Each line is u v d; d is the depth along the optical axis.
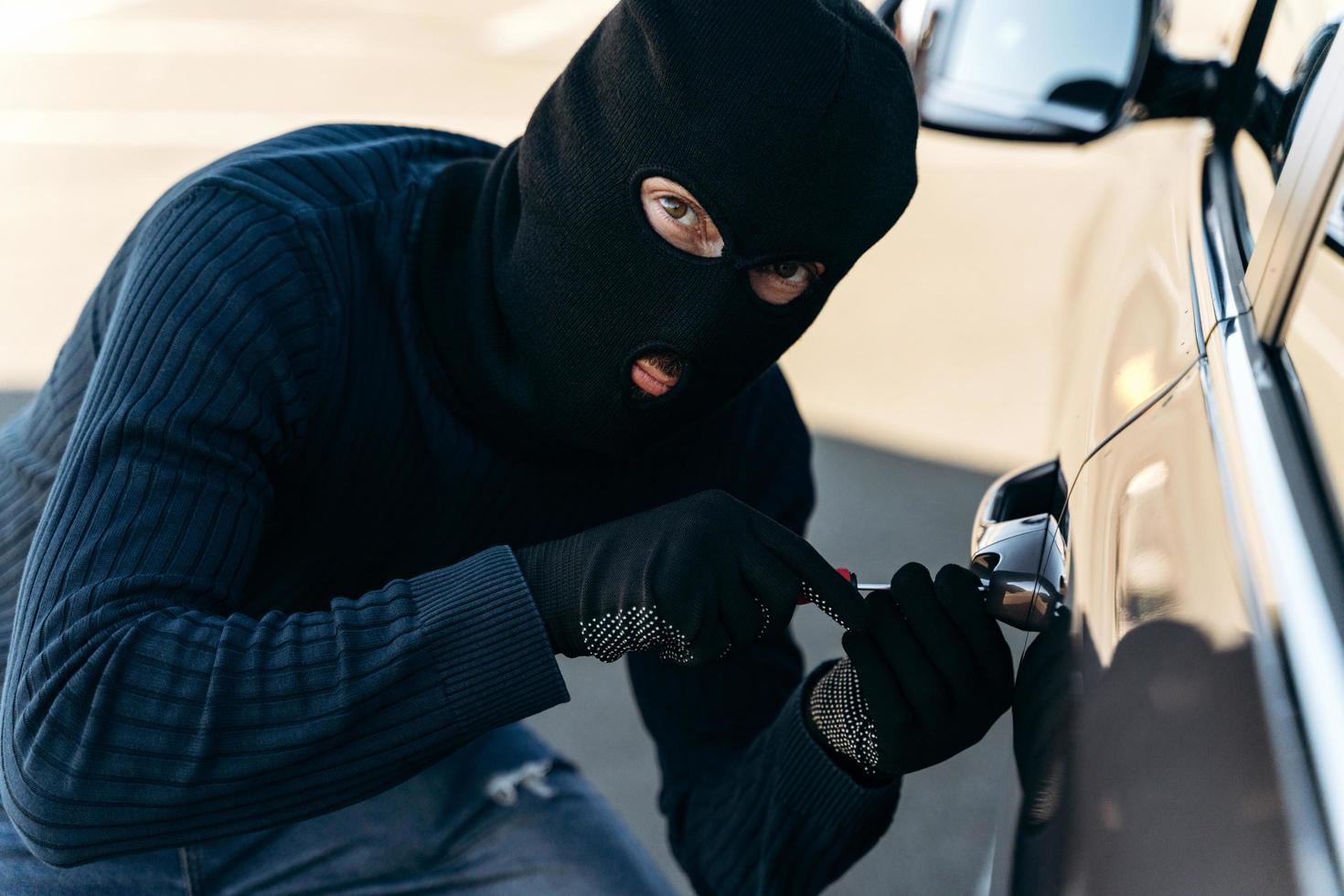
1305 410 0.71
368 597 0.85
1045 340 3.88
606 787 2.18
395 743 0.81
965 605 0.87
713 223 0.91
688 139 0.88
